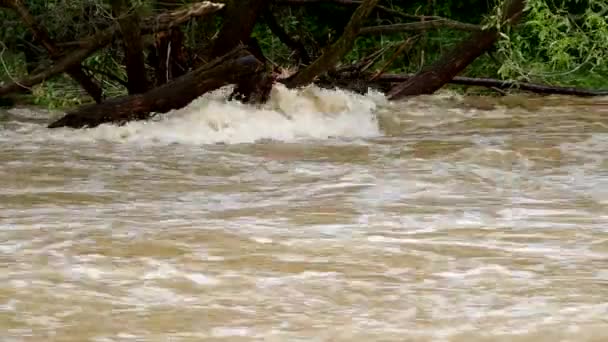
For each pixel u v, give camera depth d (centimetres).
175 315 1243
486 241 1542
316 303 1282
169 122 2670
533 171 2120
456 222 1658
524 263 1434
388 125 2809
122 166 2197
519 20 3080
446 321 1219
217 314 1245
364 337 1173
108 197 1883
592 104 3212
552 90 3344
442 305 1273
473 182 1998
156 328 1205
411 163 2212
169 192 1931
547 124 2805
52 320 1224
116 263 1431
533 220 1672
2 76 2947
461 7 4050
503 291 1320
